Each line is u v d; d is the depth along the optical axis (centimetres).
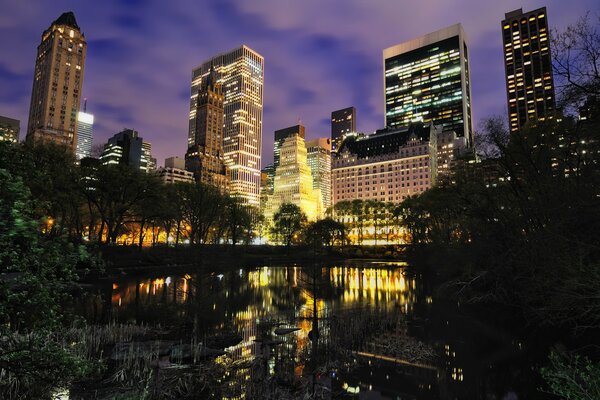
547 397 1569
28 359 690
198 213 8344
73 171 5141
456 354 2117
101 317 2856
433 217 7175
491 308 3369
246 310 3316
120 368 1673
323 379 1738
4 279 648
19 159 805
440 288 4166
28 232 651
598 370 939
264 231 17912
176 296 3825
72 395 1350
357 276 6619
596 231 1847
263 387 1550
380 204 14912
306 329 2603
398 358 2036
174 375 1631
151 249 6669
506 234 2861
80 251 773
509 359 2005
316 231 11938
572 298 1642
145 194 6362
